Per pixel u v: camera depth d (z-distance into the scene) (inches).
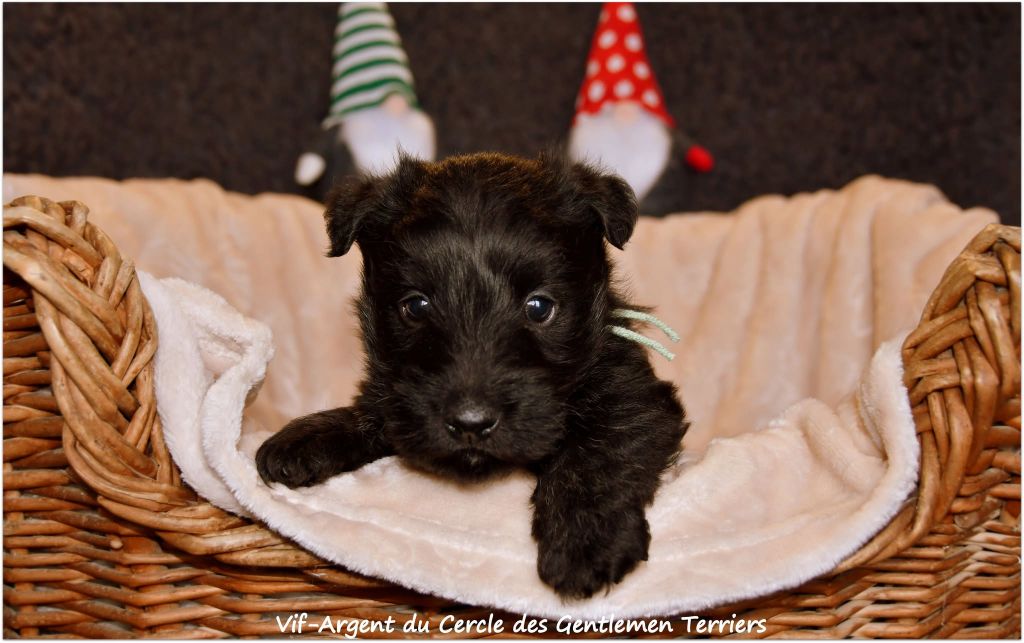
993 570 21.5
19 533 20.6
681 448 23.5
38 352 20.2
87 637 21.0
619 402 21.8
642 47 36.7
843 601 21.0
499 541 19.9
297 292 31.8
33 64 36.1
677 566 19.7
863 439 21.5
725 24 39.4
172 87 38.0
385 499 20.6
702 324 31.8
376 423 22.4
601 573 19.4
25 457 20.5
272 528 19.7
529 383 20.4
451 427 19.8
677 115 39.8
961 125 39.3
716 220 33.2
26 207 19.8
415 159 24.4
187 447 20.2
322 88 39.1
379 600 20.4
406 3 38.9
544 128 40.3
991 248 20.2
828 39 39.4
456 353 20.5
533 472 21.2
